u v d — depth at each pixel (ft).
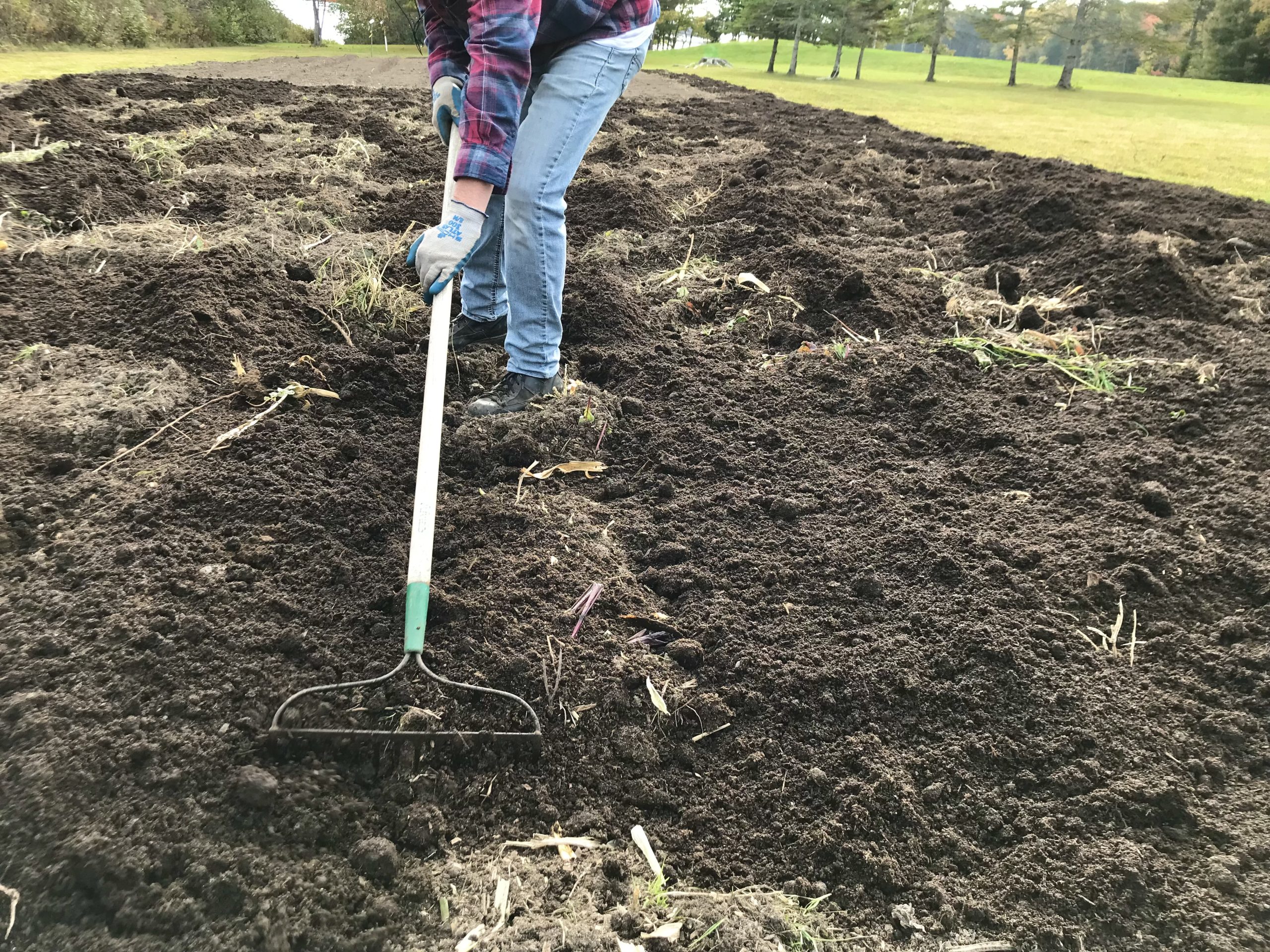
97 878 4.43
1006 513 7.97
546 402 9.19
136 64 37.96
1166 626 6.67
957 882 4.99
